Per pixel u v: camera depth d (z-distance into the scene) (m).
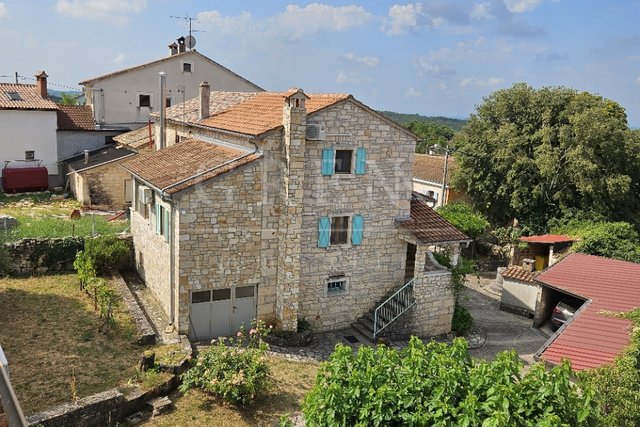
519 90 32.38
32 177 33.91
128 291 17.94
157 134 26.59
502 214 32.97
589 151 28.92
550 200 31.02
